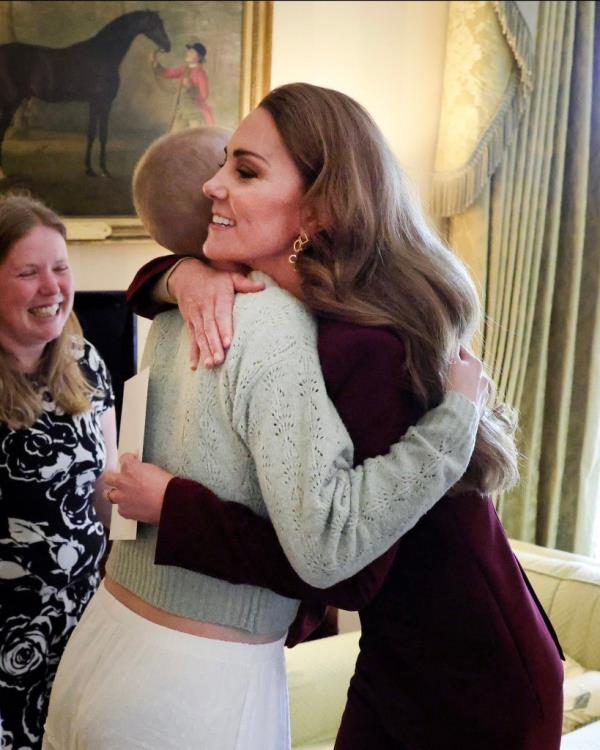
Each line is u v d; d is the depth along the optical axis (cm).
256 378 81
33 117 239
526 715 92
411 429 83
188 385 91
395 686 97
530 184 245
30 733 152
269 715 95
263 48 247
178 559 86
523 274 248
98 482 166
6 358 149
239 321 86
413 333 86
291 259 90
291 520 77
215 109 248
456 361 88
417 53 263
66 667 98
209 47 245
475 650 93
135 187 104
